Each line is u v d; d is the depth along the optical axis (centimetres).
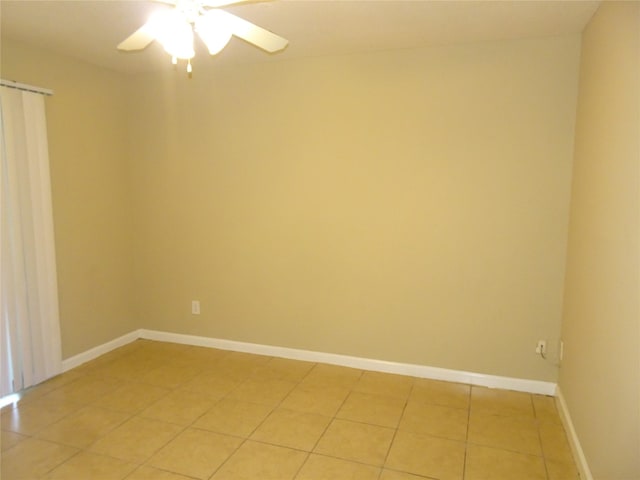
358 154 331
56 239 332
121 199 391
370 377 334
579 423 233
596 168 220
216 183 374
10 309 295
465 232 312
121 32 281
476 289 314
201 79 367
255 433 259
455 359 325
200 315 395
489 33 278
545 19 253
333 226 344
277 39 181
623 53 182
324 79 333
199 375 338
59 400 297
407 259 328
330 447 246
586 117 249
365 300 343
